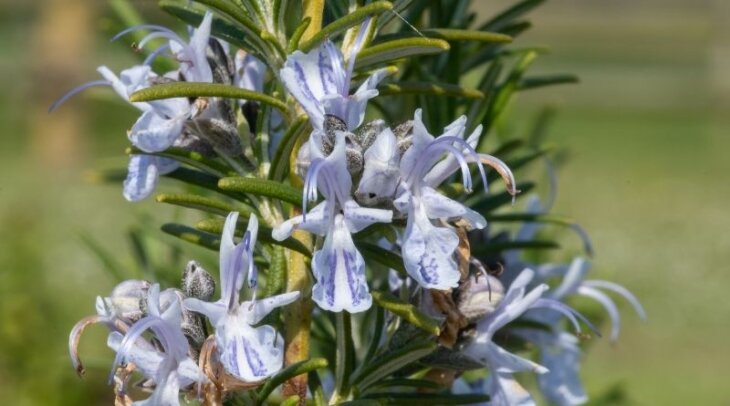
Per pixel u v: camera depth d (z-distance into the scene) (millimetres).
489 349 253
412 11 273
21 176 1734
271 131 266
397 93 253
